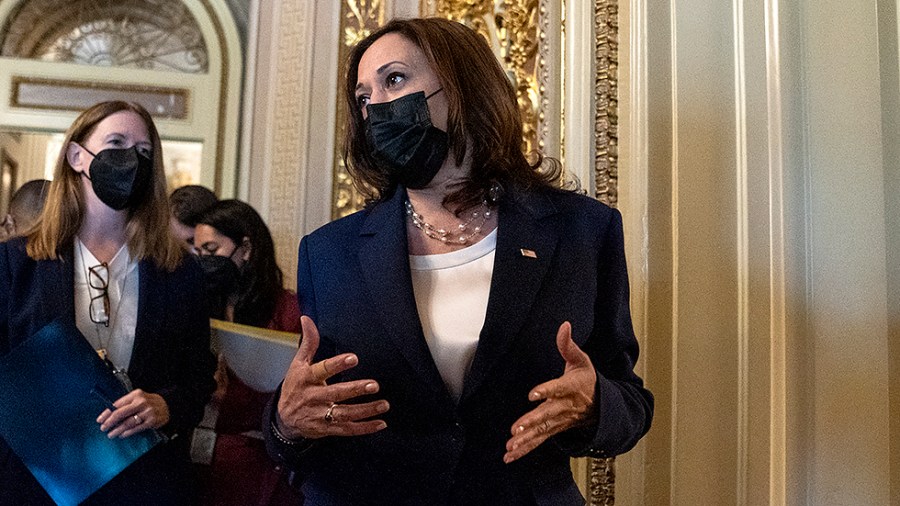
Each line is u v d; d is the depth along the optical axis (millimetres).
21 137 4035
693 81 2553
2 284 2203
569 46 2836
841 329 2215
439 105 1598
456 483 1450
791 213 2301
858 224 2229
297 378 1353
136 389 2170
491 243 1564
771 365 2295
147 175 2344
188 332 2414
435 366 1451
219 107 4066
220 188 4008
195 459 2654
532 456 1490
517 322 1461
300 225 3369
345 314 1526
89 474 2068
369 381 1324
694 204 2504
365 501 1488
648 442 2471
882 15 2254
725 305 2438
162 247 2389
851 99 2277
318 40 3480
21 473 2107
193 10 4137
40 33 4172
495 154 1595
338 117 3389
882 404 2152
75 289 2266
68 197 2287
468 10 3098
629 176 2670
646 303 2521
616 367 1604
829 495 2172
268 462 2666
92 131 2324
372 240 1575
